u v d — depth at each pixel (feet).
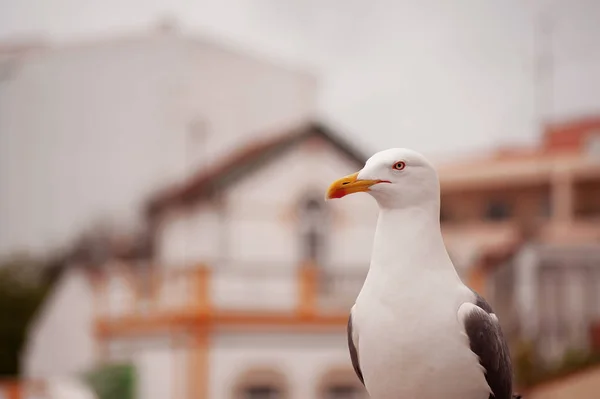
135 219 71.46
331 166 62.18
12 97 75.82
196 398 55.52
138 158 72.13
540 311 61.52
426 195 13.15
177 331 56.29
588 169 62.13
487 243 63.62
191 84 71.41
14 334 71.77
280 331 56.39
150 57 72.38
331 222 61.16
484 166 64.49
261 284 57.00
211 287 56.18
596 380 59.47
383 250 13.08
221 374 55.62
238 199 61.57
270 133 70.33
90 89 73.92
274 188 61.52
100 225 72.49
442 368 12.59
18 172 75.46
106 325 63.46
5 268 73.67
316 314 56.59
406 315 12.67
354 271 59.67
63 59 74.84
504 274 62.49
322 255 61.00
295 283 57.11
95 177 73.36
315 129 61.98
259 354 56.03
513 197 63.72
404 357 12.65
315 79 69.77
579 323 60.95
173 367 56.59
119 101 73.05
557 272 61.82
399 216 13.15
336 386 56.29
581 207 62.03
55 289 69.82
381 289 12.88
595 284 61.16
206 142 70.90
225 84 71.15
